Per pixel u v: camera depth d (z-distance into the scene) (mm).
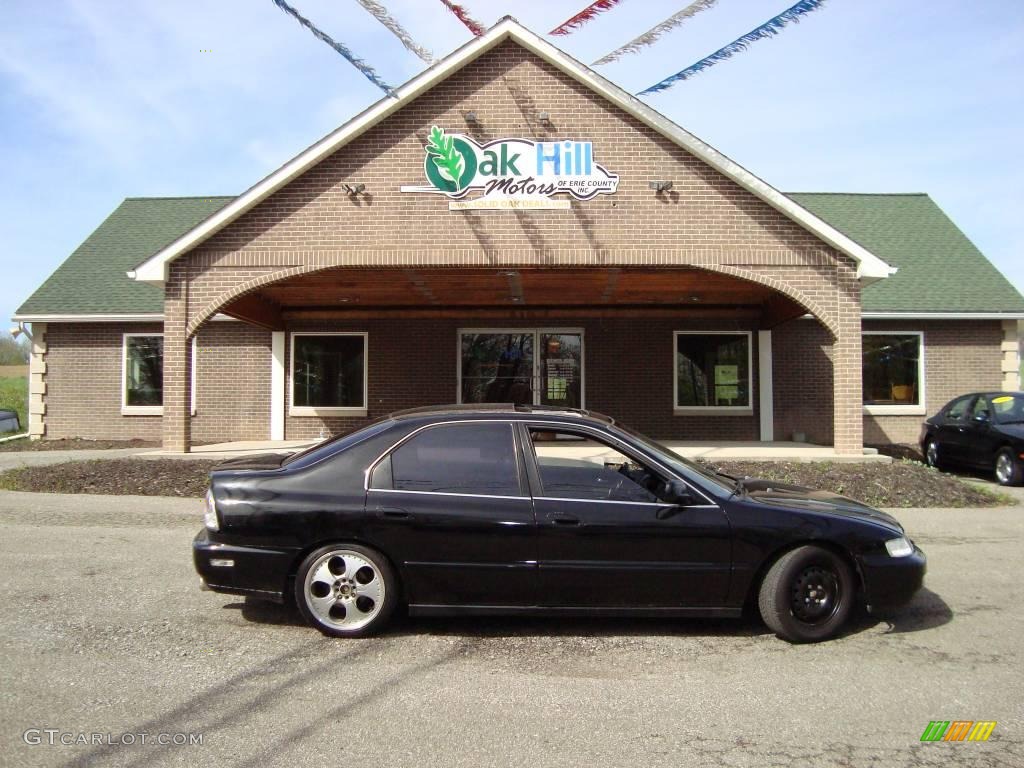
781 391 16344
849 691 4355
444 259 11961
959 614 5777
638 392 16391
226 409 16656
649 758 3566
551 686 4395
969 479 13430
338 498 5090
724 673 4609
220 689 4289
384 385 16500
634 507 5082
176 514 9164
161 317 16531
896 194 21125
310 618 5102
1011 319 16641
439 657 4820
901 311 16328
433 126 11992
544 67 11969
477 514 5047
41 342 17125
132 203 20984
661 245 12000
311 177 12086
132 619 5449
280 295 15227
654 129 11984
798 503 5348
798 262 12125
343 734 3773
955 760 3586
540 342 16547
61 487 10703
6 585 6242
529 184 11953
